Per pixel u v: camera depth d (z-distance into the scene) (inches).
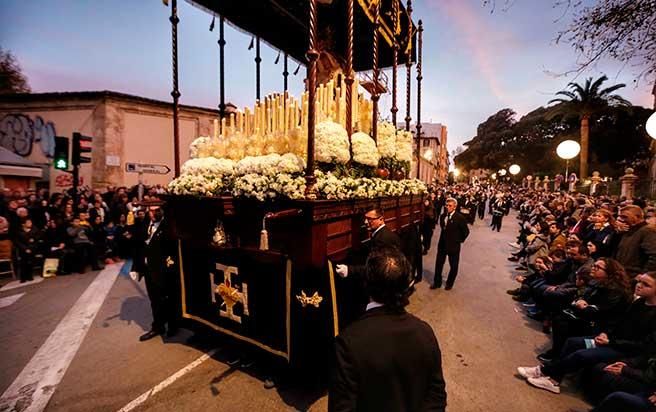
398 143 213.9
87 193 407.5
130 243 323.6
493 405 109.1
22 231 247.6
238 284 123.5
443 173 1740.9
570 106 893.8
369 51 283.3
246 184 113.5
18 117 551.8
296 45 265.0
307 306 105.3
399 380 47.9
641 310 106.4
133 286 235.0
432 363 50.1
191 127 606.2
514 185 1569.9
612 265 122.6
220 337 132.1
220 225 126.8
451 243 227.0
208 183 128.2
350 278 117.0
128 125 545.6
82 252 271.6
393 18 203.2
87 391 113.7
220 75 207.9
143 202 148.3
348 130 148.8
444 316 183.8
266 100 155.9
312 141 103.1
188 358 135.6
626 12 111.7
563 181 933.8
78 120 533.3
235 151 161.5
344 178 125.0
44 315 181.0
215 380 120.0
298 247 104.4
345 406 46.8
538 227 292.8
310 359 106.1
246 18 223.8
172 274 150.3
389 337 48.6
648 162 872.3
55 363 131.4
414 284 239.5
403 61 298.0
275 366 115.2
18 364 130.7
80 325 167.9
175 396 111.0
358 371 47.3
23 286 234.7
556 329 133.6
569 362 114.3
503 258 344.5
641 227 152.3
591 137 1106.1
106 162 524.7
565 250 185.0
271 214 97.6
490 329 167.5
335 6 215.9
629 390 96.3
